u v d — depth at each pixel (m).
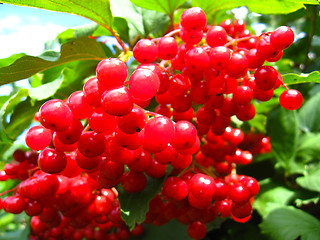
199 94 0.10
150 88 0.08
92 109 0.09
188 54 0.09
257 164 0.18
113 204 0.12
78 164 0.10
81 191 0.11
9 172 0.14
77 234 0.18
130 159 0.09
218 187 0.11
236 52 0.10
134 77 0.08
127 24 0.15
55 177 0.10
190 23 0.09
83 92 0.09
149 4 0.14
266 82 0.10
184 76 0.10
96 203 0.11
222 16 0.19
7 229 0.34
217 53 0.09
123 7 0.15
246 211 0.11
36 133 0.09
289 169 0.17
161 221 0.13
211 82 0.10
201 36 0.10
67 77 0.14
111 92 0.08
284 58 0.23
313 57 0.25
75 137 0.09
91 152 0.09
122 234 0.18
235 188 0.11
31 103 0.14
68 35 0.15
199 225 0.13
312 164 0.19
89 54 0.12
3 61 0.12
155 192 0.11
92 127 0.09
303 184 0.16
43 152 0.09
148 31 0.15
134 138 0.09
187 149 0.09
